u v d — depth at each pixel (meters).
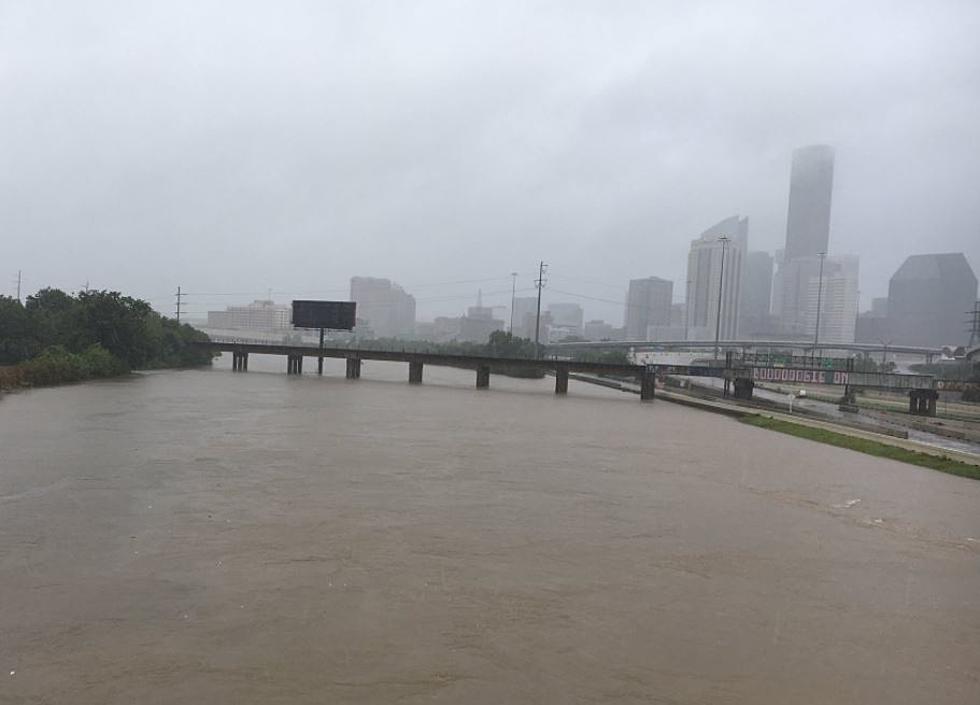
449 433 49.38
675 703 12.73
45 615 15.39
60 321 105.38
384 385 103.06
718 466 41.22
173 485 28.48
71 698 12.02
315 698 12.30
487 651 14.47
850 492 35.16
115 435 41.38
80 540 20.80
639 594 18.38
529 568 20.00
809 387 170.75
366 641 14.67
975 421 93.44
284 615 15.83
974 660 15.18
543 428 56.31
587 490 31.48
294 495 27.45
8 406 56.19
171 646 14.09
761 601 18.36
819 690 13.48
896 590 19.91
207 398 68.75
